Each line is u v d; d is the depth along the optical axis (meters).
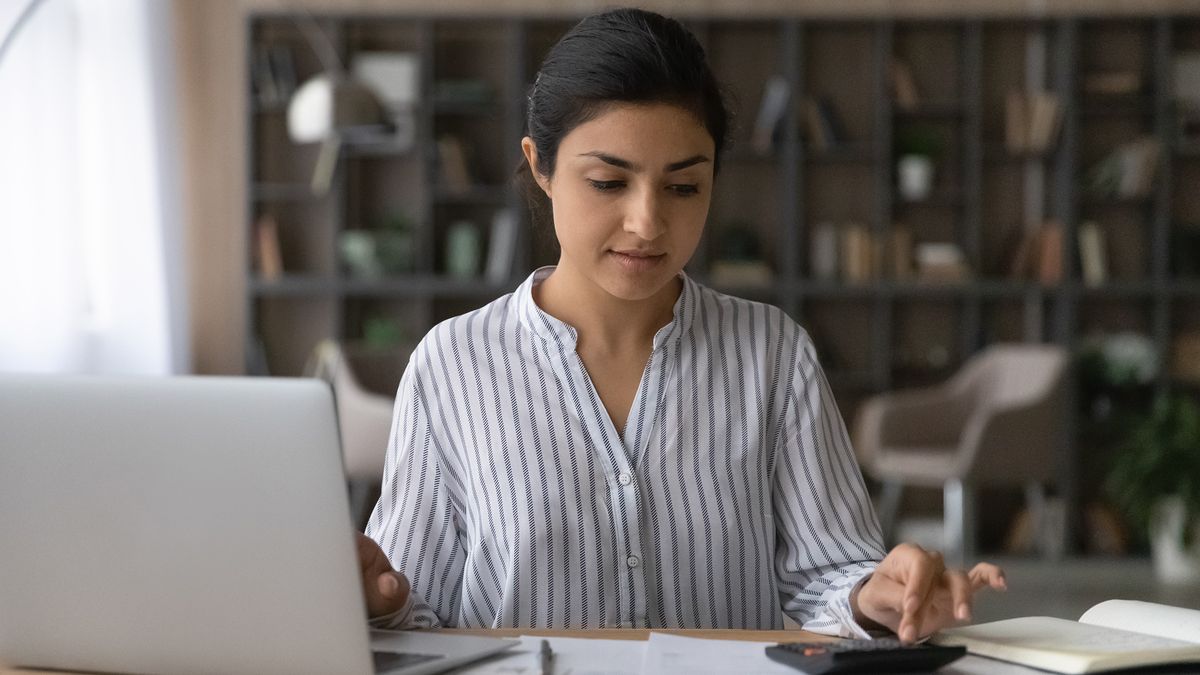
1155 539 5.80
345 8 6.71
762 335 1.54
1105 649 1.17
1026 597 5.17
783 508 1.54
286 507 1.07
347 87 5.45
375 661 1.16
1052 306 6.58
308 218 6.79
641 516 1.47
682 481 1.48
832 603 1.36
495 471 1.49
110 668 1.14
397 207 6.75
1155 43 6.48
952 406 6.11
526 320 1.51
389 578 1.31
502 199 6.59
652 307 1.50
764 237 6.70
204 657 1.11
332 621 1.08
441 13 6.53
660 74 1.32
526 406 1.49
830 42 6.69
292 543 1.07
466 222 6.75
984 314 6.66
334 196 6.59
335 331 6.60
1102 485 6.57
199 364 6.78
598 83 1.33
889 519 6.19
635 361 1.50
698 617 1.47
